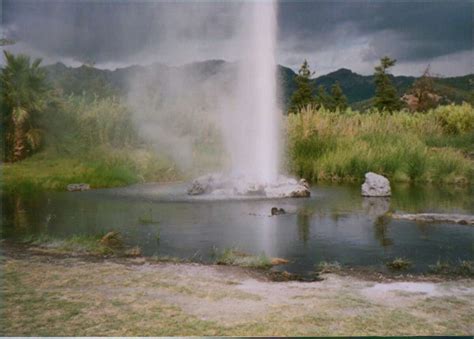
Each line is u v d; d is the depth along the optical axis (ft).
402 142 52.03
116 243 22.17
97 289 15.80
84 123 57.72
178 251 20.77
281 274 17.53
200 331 12.59
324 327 12.89
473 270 17.92
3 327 12.89
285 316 13.58
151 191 39.68
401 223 26.05
